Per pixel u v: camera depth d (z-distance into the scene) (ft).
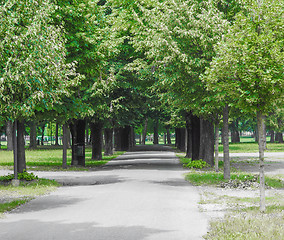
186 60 53.42
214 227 27.50
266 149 184.24
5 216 32.99
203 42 53.47
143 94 103.09
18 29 38.32
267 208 34.81
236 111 67.00
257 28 35.96
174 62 55.57
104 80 66.80
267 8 35.24
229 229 26.50
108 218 31.86
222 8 59.77
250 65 33.47
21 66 36.11
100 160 116.88
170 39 55.47
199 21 53.98
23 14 40.81
